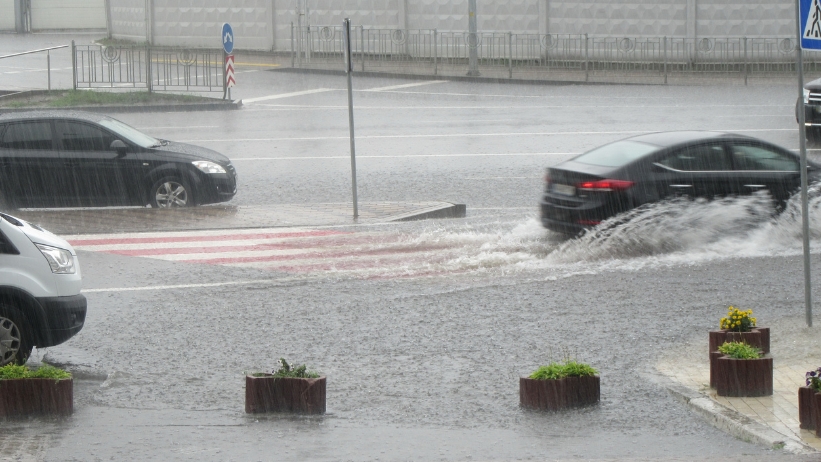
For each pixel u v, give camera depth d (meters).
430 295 23.42
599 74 72.75
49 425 15.21
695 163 28.05
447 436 14.66
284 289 24.09
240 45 86.94
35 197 33.66
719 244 28.05
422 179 39.66
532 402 15.95
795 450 13.58
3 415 15.55
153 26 90.31
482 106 59.06
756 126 49.41
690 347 19.36
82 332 20.66
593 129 50.09
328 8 81.94
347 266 26.42
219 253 28.00
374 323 21.19
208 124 53.66
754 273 25.25
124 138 34.12
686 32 74.62
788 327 20.31
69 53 86.44
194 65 72.81
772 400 15.91
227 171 34.69
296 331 20.67
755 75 70.75
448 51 78.44
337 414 15.81
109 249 28.58
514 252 27.89
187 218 32.62
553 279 24.86
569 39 75.12
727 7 74.19
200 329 20.86
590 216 27.30
